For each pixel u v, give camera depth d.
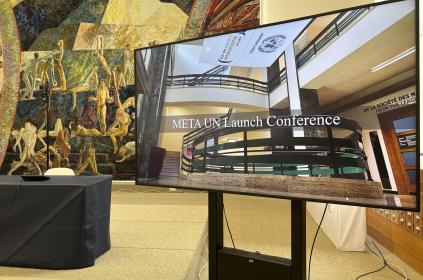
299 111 1.55
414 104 1.24
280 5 4.27
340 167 1.43
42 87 5.10
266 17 4.34
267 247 2.77
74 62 5.04
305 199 1.50
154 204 4.00
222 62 1.78
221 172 1.75
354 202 1.39
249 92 1.70
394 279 2.15
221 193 1.79
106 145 4.94
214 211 1.76
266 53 1.66
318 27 1.50
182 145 1.89
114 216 3.40
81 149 4.98
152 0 4.89
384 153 1.32
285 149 1.58
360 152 1.38
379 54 1.33
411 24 1.25
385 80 1.31
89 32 5.02
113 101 4.94
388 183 1.31
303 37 1.54
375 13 1.34
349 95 1.41
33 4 5.17
